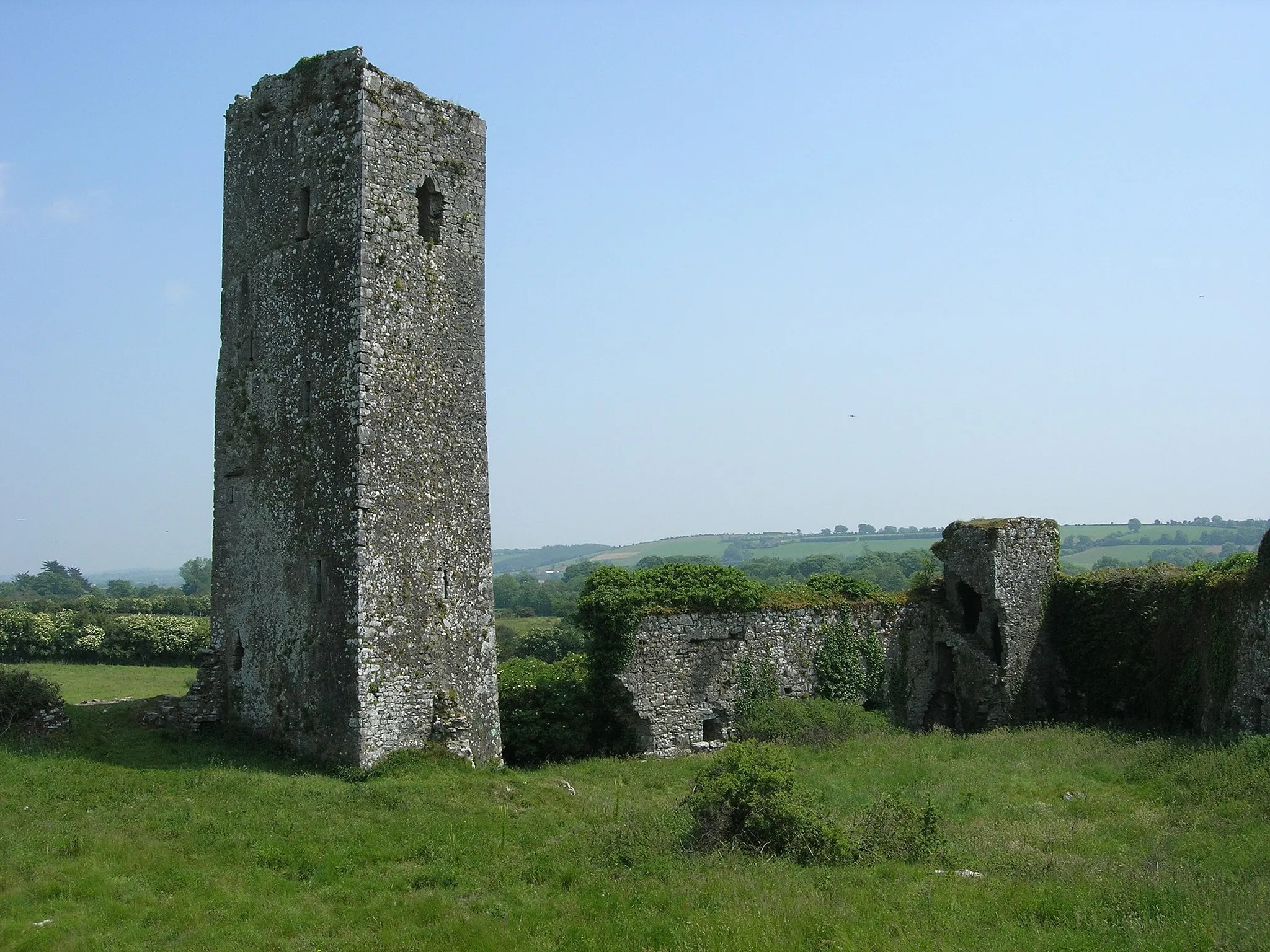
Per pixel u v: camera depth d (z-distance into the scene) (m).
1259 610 25.88
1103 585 33.06
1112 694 32.50
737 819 17.14
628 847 16.62
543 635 51.66
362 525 22.09
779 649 31.02
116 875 14.82
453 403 24.23
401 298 23.31
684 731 29.12
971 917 13.16
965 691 33.56
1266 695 25.41
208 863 15.76
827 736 28.22
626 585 29.22
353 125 23.00
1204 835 16.80
